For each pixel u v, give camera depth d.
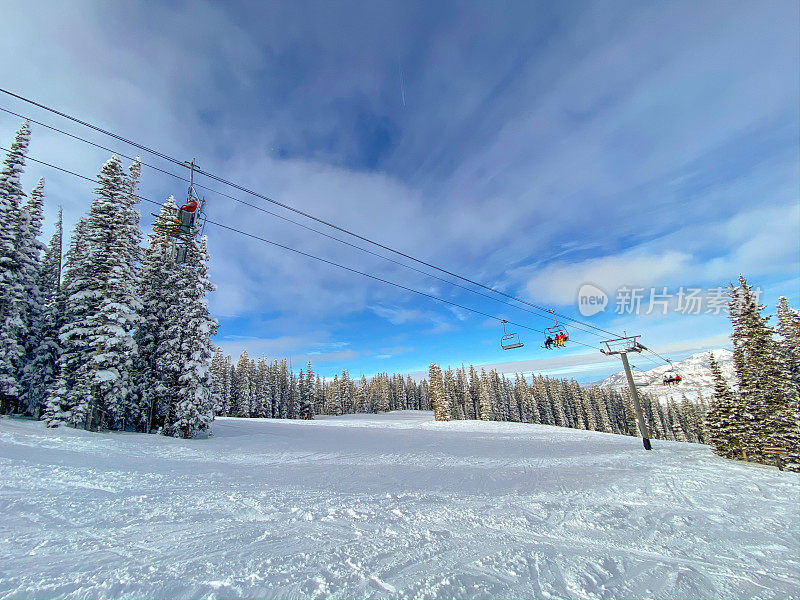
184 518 6.57
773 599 4.36
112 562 4.54
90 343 21.52
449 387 94.00
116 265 22.98
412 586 4.17
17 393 22.72
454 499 9.44
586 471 15.79
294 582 4.14
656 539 6.68
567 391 101.75
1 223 22.67
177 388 24.47
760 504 10.10
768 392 25.14
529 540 6.21
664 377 37.41
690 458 22.44
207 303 25.20
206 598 3.71
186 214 11.43
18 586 3.80
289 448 21.11
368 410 108.25
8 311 22.50
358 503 8.35
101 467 11.46
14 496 7.38
